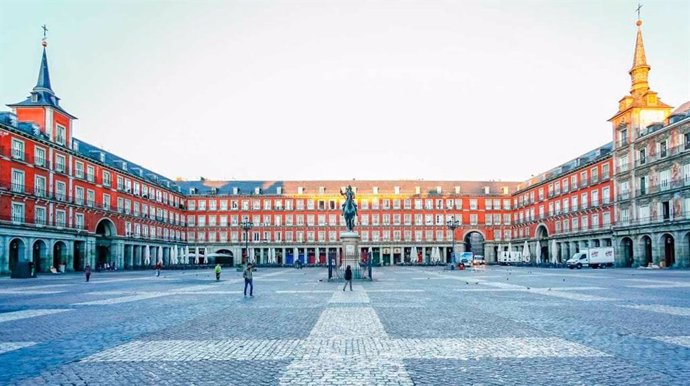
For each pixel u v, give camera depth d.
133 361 8.66
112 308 16.67
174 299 19.92
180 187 101.88
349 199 33.62
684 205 48.22
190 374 7.78
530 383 7.12
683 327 11.63
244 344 10.05
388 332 11.29
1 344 10.27
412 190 102.19
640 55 57.72
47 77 56.41
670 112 56.16
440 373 7.68
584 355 8.80
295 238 99.12
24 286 29.16
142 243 75.69
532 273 43.84
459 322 12.75
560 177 76.81
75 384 7.31
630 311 14.61
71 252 56.47
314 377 7.48
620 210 59.12
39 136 51.72
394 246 99.56
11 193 46.56
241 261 98.12
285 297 20.45
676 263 49.00
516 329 11.59
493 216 100.75
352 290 23.77
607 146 68.75
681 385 6.97
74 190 58.00
